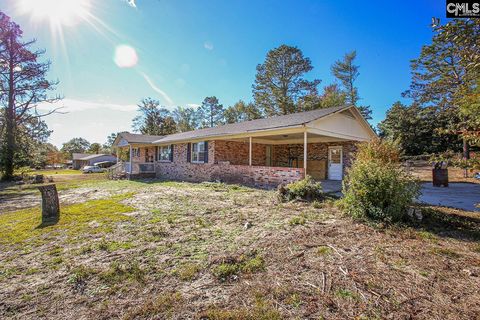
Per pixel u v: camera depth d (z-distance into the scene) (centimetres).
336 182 1181
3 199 967
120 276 283
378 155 676
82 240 416
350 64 2978
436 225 449
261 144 1650
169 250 359
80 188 1198
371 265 294
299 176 907
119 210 633
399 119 2625
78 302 238
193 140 1551
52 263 328
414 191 475
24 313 223
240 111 3694
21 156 2131
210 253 343
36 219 569
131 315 213
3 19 1911
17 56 2000
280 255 329
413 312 206
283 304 222
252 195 821
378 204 474
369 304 219
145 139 2062
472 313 203
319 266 295
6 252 372
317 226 453
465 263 295
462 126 327
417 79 2083
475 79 309
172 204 697
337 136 1127
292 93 2866
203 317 208
